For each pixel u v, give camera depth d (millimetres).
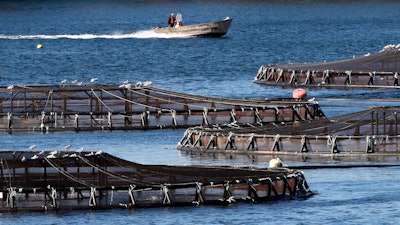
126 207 120062
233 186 122000
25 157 122438
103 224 114562
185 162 147875
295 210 119375
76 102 180250
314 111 178750
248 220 115812
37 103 180250
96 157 121812
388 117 152750
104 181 121438
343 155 149125
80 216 117500
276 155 151125
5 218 117125
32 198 119938
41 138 171000
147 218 116375
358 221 115625
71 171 121500
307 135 151375
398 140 149375
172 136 169625
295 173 126125
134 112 177625
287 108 176750
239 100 180875
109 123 177250
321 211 118875
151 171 122312
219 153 154000
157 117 177375
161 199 120688
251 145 152750
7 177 121250
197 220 115625
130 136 170625
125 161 122375
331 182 132375
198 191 121062
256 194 122562
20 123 177875
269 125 160625
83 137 171125
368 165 142875
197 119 177250
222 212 118375
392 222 115312
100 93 180625
